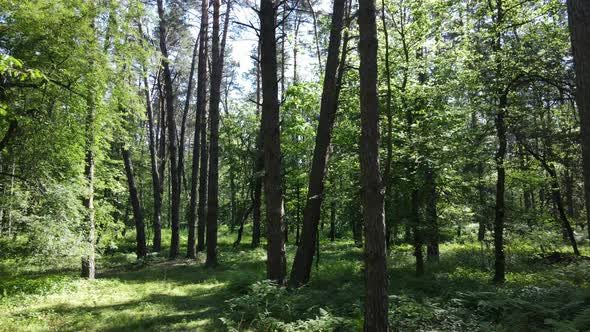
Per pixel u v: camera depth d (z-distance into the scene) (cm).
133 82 1767
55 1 1121
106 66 1270
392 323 734
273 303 873
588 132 538
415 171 1198
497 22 1302
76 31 1188
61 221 1189
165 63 2245
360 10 638
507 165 1278
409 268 1478
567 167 1727
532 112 1303
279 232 1088
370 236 609
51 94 1245
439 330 720
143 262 2025
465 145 1249
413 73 1405
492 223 1294
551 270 1329
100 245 1556
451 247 2212
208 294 1159
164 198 4728
